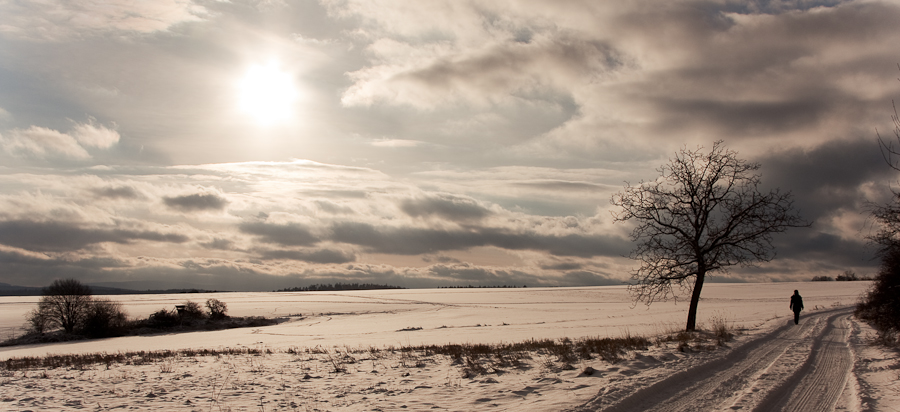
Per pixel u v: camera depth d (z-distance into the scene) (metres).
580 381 11.54
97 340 60.19
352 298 137.50
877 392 10.48
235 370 16.17
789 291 96.06
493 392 10.88
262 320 77.31
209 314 78.88
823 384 11.45
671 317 45.53
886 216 14.35
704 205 26.53
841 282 118.75
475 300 113.38
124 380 14.23
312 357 20.31
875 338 19.45
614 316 53.19
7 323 78.06
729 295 88.62
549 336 30.36
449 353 18.77
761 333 21.38
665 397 10.16
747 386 11.12
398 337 36.72
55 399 11.37
